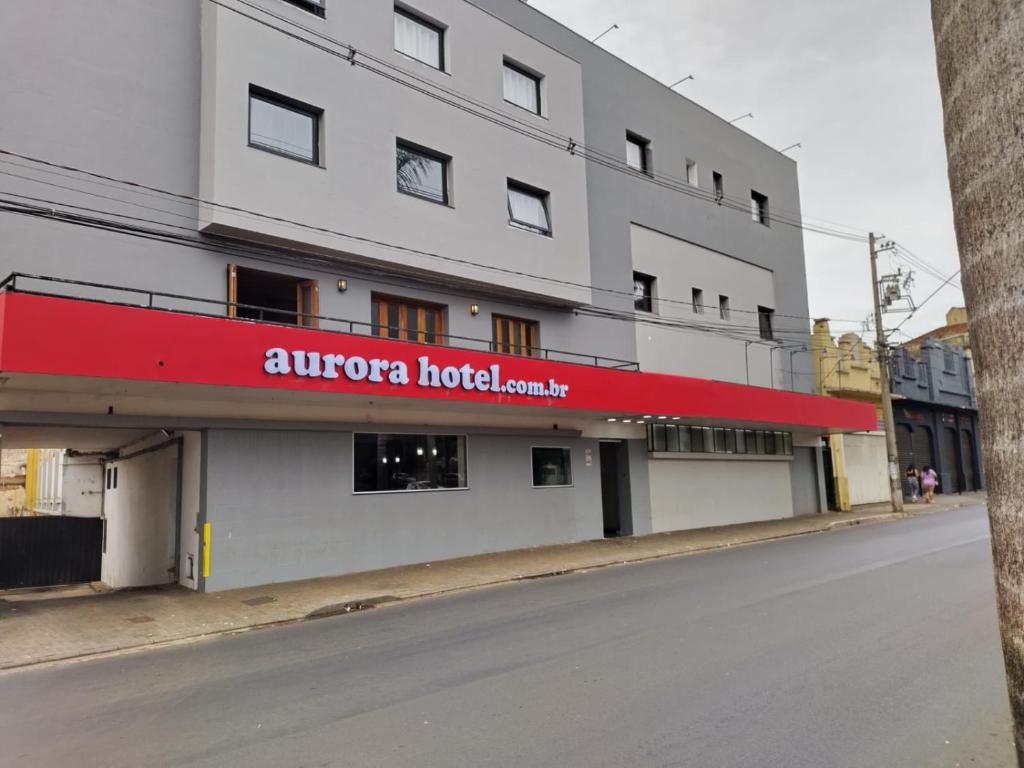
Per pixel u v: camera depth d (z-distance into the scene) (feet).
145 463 51.13
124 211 38.34
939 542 53.36
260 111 42.27
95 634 29.63
